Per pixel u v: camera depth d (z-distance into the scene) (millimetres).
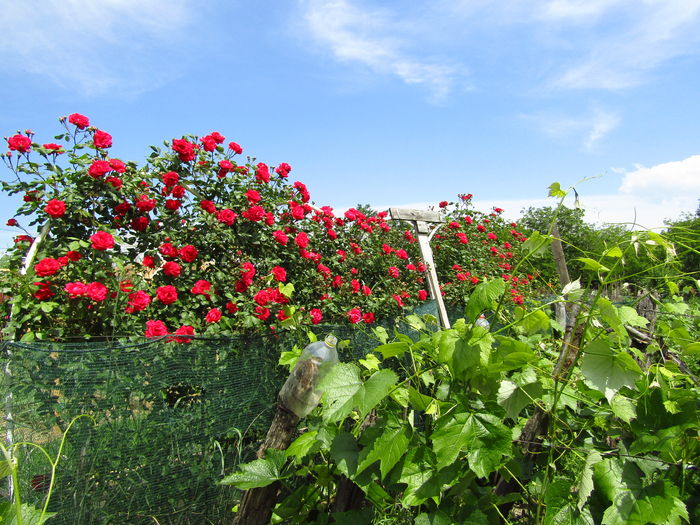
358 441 1373
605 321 1322
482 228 6469
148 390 2070
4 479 1740
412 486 1214
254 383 2410
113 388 1994
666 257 1320
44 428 1857
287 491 1835
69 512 1857
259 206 3389
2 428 1762
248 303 2924
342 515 1324
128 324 2496
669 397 1295
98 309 2449
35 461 1822
